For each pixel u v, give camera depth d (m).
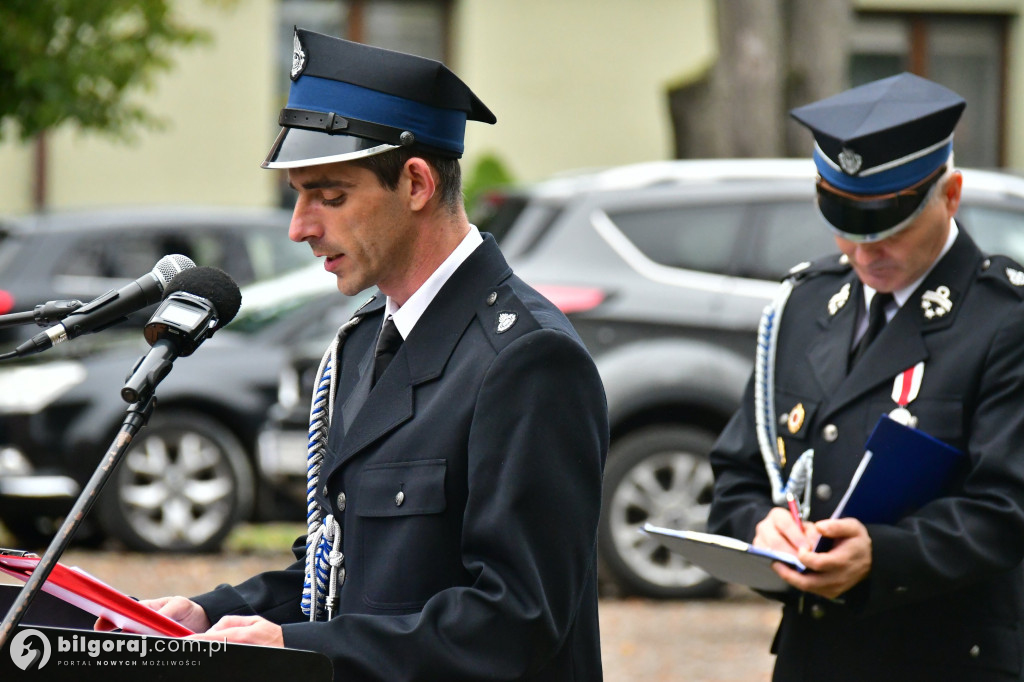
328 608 7.89
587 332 20.94
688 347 20.94
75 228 32.50
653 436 21.31
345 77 7.65
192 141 44.62
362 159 7.58
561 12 46.94
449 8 47.41
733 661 17.88
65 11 24.48
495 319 7.63
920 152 9.03
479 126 46.59
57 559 6.53
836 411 9.40
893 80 9.58
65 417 24.62
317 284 27.64
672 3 47.34
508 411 7.29
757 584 9.41
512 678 7.01
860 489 8.80
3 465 24.52
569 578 7.21
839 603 9.15
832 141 9.16
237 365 25.95
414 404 7.62
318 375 8.59
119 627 6.96
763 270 21.41
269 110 45.38
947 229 9.34
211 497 25.30
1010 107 49.53
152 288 7.92
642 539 21.36
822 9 32.34
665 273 21.30
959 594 9.02
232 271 33.16
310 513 8.20
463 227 8.00
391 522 7.48
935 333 9.20
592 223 21.50
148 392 7.12
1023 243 21.66
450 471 7.39
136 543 24.75
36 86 24.52
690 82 32.44
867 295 9.68
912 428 8.68
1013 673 8.98
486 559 7.17
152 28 25.92
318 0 46.22
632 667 17.48
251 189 45.16
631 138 47.47
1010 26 49.47
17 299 31.27
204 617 8.12
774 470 9.63
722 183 21.84
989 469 8.73
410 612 7.33
